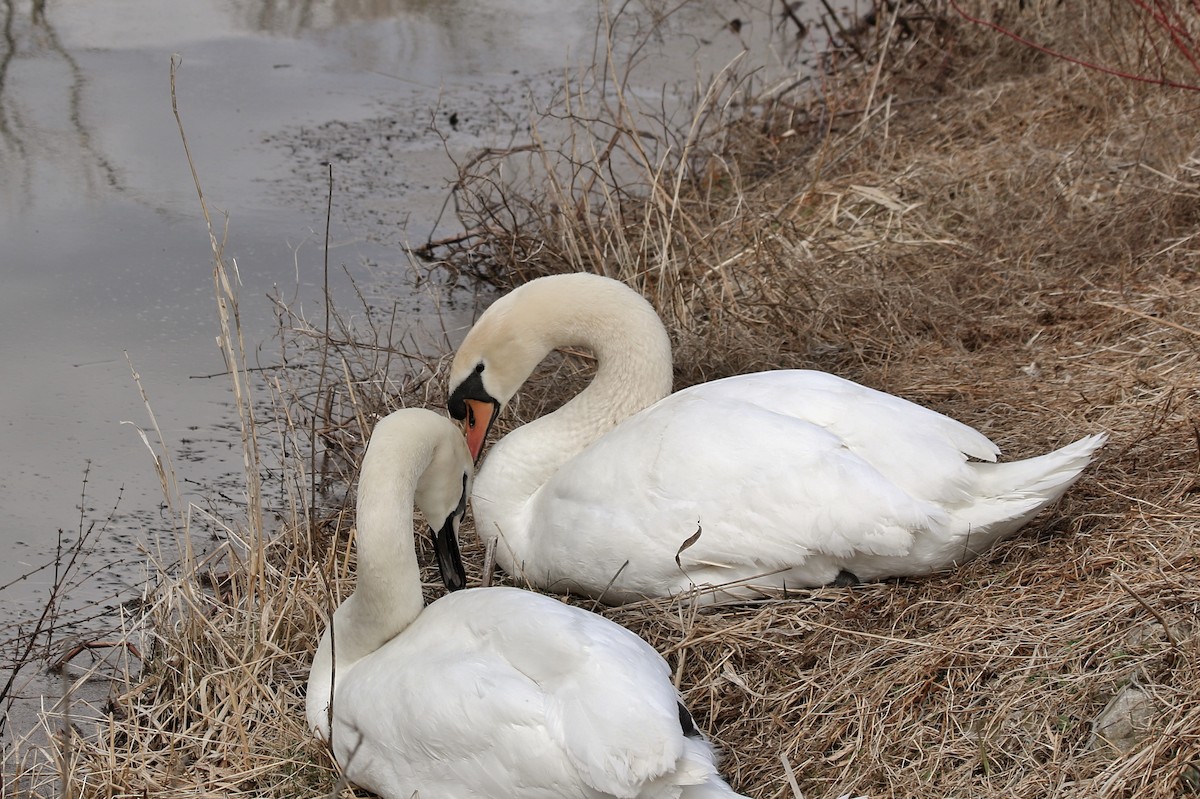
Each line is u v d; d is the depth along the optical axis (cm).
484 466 729
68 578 753
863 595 636
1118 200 1020
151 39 1780
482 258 1144
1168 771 496
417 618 592
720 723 589
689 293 1011
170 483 845
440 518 649
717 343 923
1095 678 550
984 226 1039
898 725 556
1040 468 624
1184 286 900
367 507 582
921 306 940
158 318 1060
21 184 1301
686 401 675
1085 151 1109
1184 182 993
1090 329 881
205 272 1138
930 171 1152
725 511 635
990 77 1384
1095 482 688
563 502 677
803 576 643
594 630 529
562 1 1995
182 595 669
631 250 1043
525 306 743
